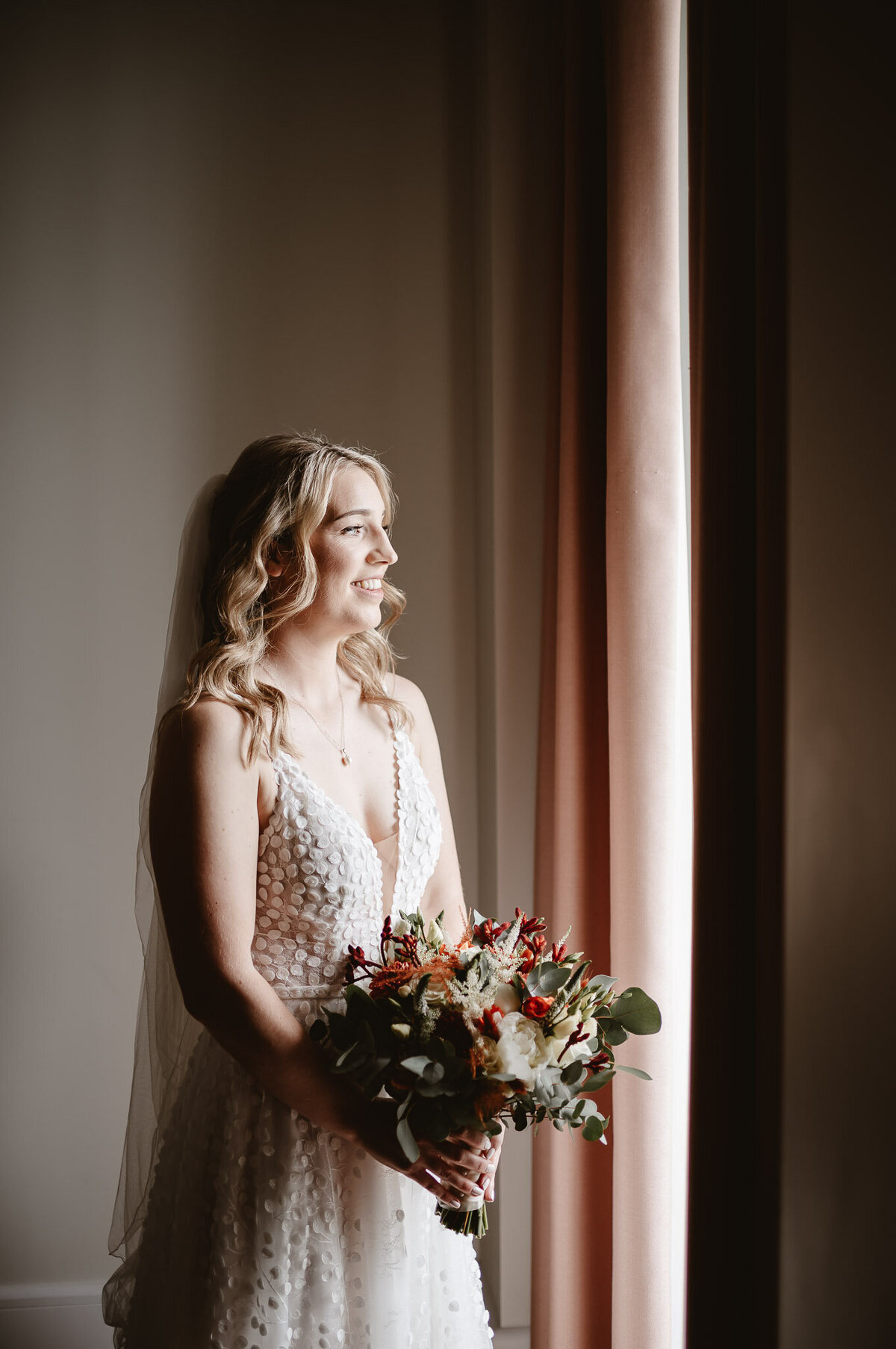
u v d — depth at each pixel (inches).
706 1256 50.8
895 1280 42.0
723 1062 50.7
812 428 44.9
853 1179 43.4
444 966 54.0
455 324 100.5
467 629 100.8
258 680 63.0
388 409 100.0
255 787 58.5
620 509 67.6
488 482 95.0
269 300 98.7
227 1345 54.4
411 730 70.5
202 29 98.1
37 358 96.5
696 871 52.1
